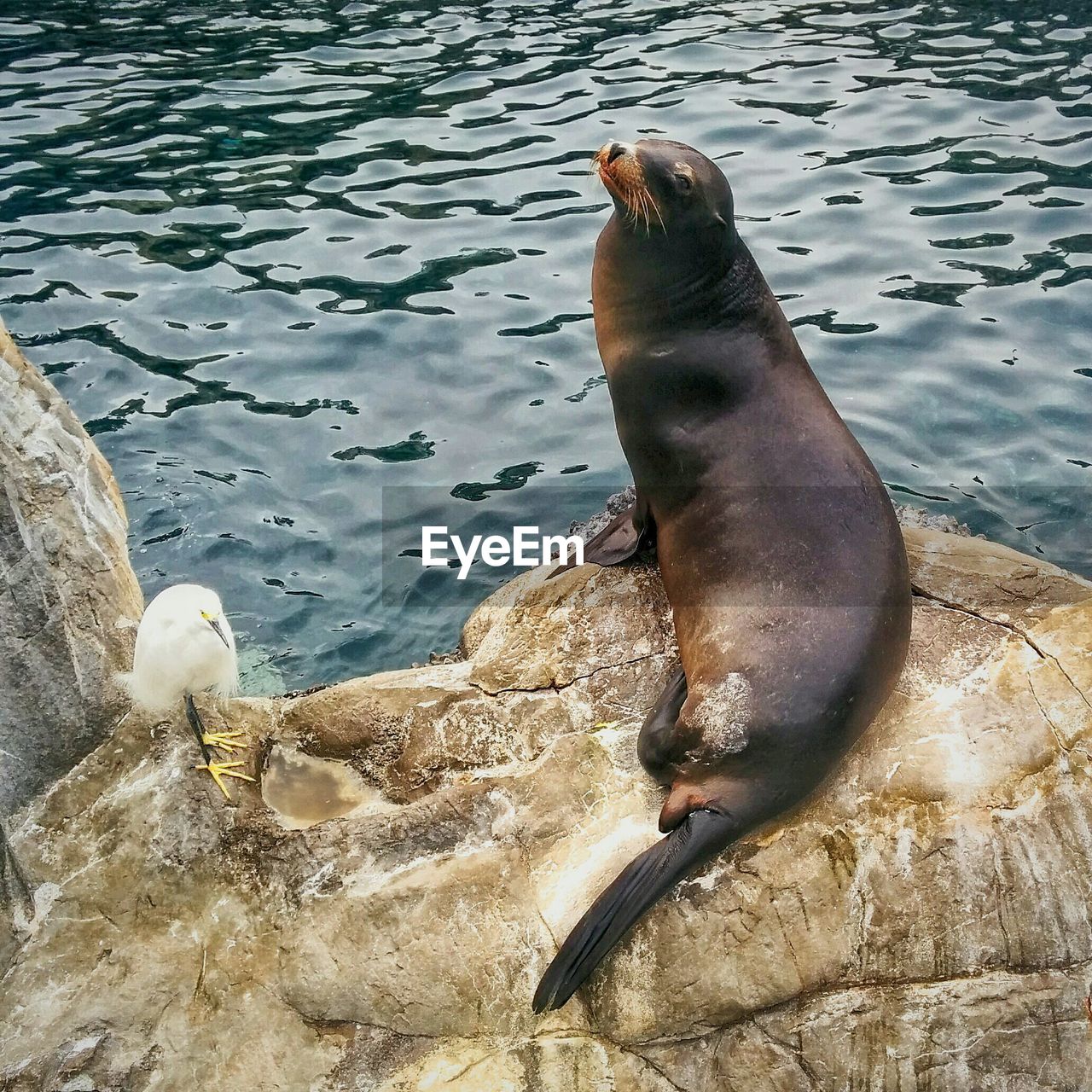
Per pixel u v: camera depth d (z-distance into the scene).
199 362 11.40
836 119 14.78
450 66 16.75
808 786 6.00
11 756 6.29
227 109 15.74
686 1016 5.76
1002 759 6.17
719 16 17.94
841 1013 5.80
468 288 12.20
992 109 14.80
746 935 5.79
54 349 11.54
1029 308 11.52
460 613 9.05
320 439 10.52
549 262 12.54
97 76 16.69
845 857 5.93
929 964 5.85
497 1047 5.69
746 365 6.93
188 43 17.64
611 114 15.19
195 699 6.86
